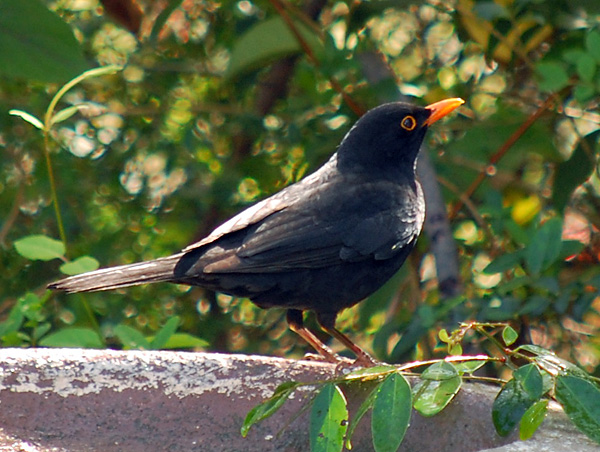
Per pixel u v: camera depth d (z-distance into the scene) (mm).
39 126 9023
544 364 6129
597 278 8914
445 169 11211
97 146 13195
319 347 9383
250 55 11469
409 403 5781
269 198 9328
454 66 12258
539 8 10297
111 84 13273
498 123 11156
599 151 10336
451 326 9273
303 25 11156
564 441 5840
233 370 7152
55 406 6918
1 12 9375
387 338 10031
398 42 12578
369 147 9664
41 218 12656
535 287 9094
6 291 12812
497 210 9859
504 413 6059
